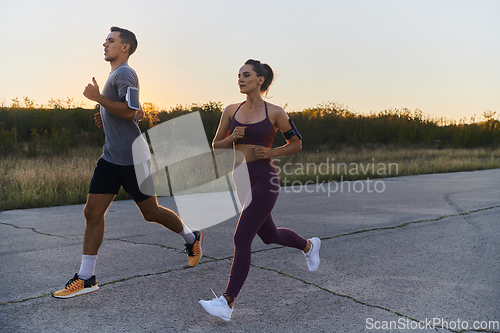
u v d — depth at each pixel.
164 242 4.98
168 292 3.25
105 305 2.97
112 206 8.22
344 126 29.91
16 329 2.56
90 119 23.38
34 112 24.58
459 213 6.89
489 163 19.62
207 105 23.61
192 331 2.56
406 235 5.29
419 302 3.05
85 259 3.17
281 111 3.06
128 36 3.24
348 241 4.98
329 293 3.22
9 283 3.46
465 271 3.80
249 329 2.59
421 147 31.58
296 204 8.16
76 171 11.05
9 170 11.45
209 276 3.66
